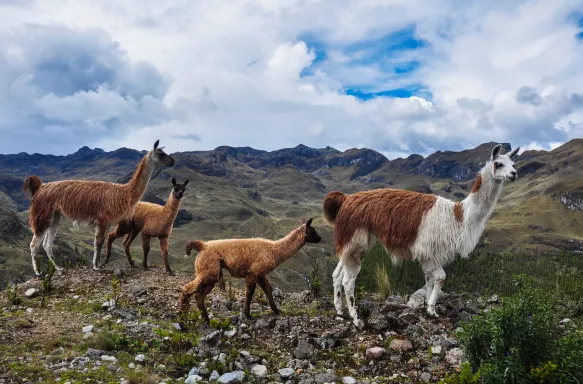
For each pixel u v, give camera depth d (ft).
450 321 27.48
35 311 30.48
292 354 24.68
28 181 40.88
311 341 25.64
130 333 26.14
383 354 23.85
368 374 22.39
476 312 28.71
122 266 44.73
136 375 19.94
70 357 21.77
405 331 26.50
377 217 28.17
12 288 36.40
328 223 30.86
